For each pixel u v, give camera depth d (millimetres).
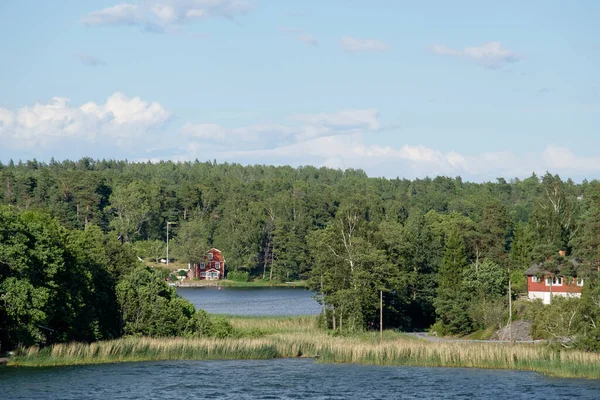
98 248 161750
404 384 118375
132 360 139250
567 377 123750
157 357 142000
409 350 141125
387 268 184875
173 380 120625
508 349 137375
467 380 121375
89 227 171750
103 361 136750
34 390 110125
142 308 153500
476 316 175250
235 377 123750
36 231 132875
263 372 129000
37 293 124188
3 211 127500
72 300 140125
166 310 154250
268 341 152000
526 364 133250
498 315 171375
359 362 140500
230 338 155500
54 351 134125
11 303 122500
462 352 137500
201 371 129125
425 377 124500
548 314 136625
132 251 171375
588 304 134000
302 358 146500
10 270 127250
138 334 152250
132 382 117875
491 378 123000
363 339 161875
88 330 145625
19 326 127125
